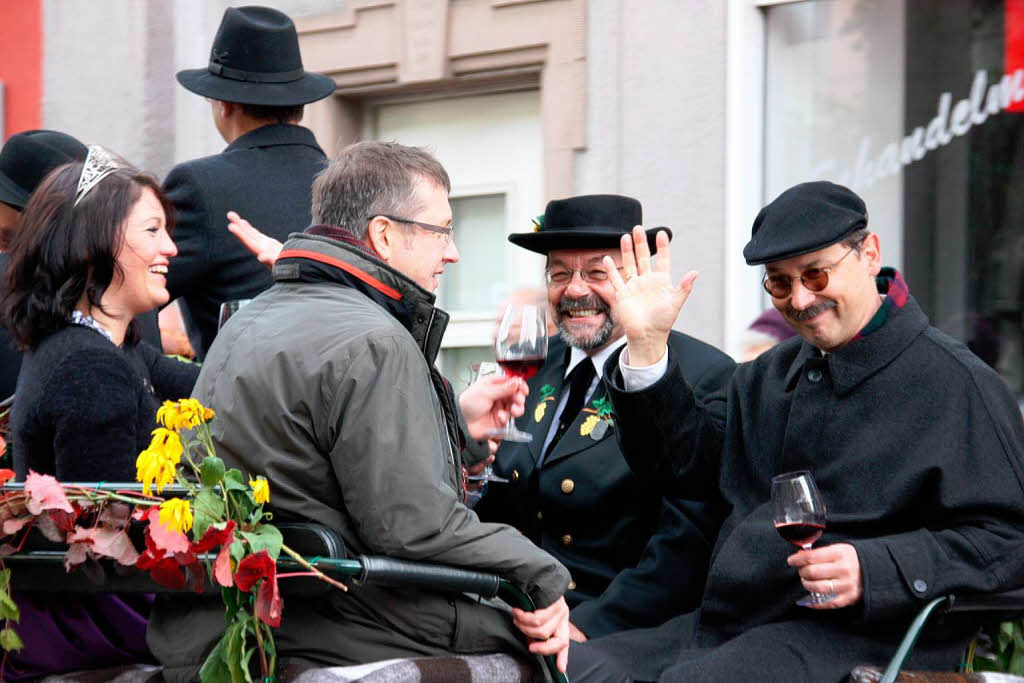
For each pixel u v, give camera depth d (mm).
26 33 7852
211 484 2953
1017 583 3418
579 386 4305
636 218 4355
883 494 3529
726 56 5797
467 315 6805
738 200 5793
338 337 3088
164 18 7414
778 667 3445
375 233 3350
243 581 2842
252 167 4598
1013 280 5535
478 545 3098
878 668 3420
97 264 3545
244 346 3166
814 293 3562
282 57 4719
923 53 5660
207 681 2953
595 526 4164
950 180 5645
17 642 3193
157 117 7445
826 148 5816
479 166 6723
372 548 3074
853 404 3629
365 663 3117
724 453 3930
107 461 3328
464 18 6445
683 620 3863
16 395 3529
